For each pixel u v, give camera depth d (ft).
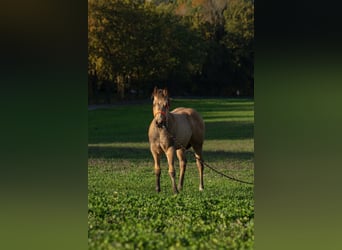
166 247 47.93
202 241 49.55
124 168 73.97
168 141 63.46
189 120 67.26
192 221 55.47
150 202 61.57
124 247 47.91
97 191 66.95
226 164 75.92
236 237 51.24
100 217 57.06
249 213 59.57
